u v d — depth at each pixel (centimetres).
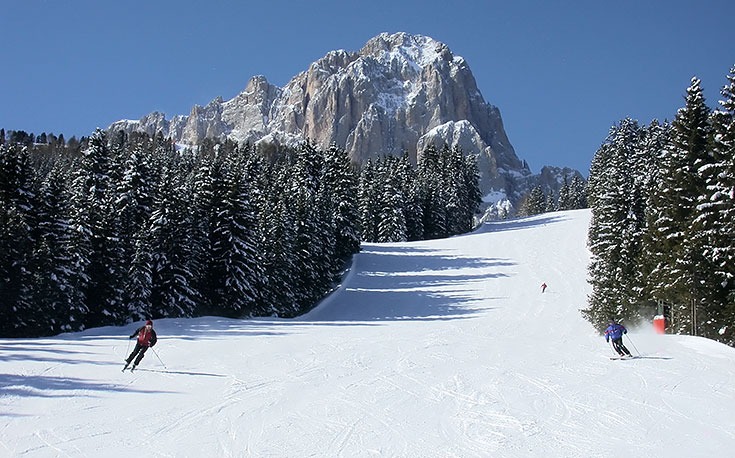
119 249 4084
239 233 4641
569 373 1873
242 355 2194
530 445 1132
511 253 7362
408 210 9738
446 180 11075
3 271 3500
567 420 1310
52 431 1166
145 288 4006
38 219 3988
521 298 5447
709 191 3125
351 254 7281
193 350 2273
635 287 3722
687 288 3092
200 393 1538
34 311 3575
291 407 1412
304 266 5309
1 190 3900
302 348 2428
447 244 8181
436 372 1897
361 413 1364
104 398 1442
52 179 4097
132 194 4797
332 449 1102
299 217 5544
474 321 4659
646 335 2895
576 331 4328
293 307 5078
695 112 3575
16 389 1462
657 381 1728
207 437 1162
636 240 3950
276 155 17012
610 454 1082
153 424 1239
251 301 4541
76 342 2353
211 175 4788
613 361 2102
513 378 1794
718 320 3033
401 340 2764
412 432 1214
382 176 9669
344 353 2298
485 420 1310
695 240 3094
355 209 7219
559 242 7850
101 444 1102
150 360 2009
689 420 1306
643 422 1291
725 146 3155
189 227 4347
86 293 4009
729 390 1606
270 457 1054
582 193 15575
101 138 5272
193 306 4247
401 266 7000
